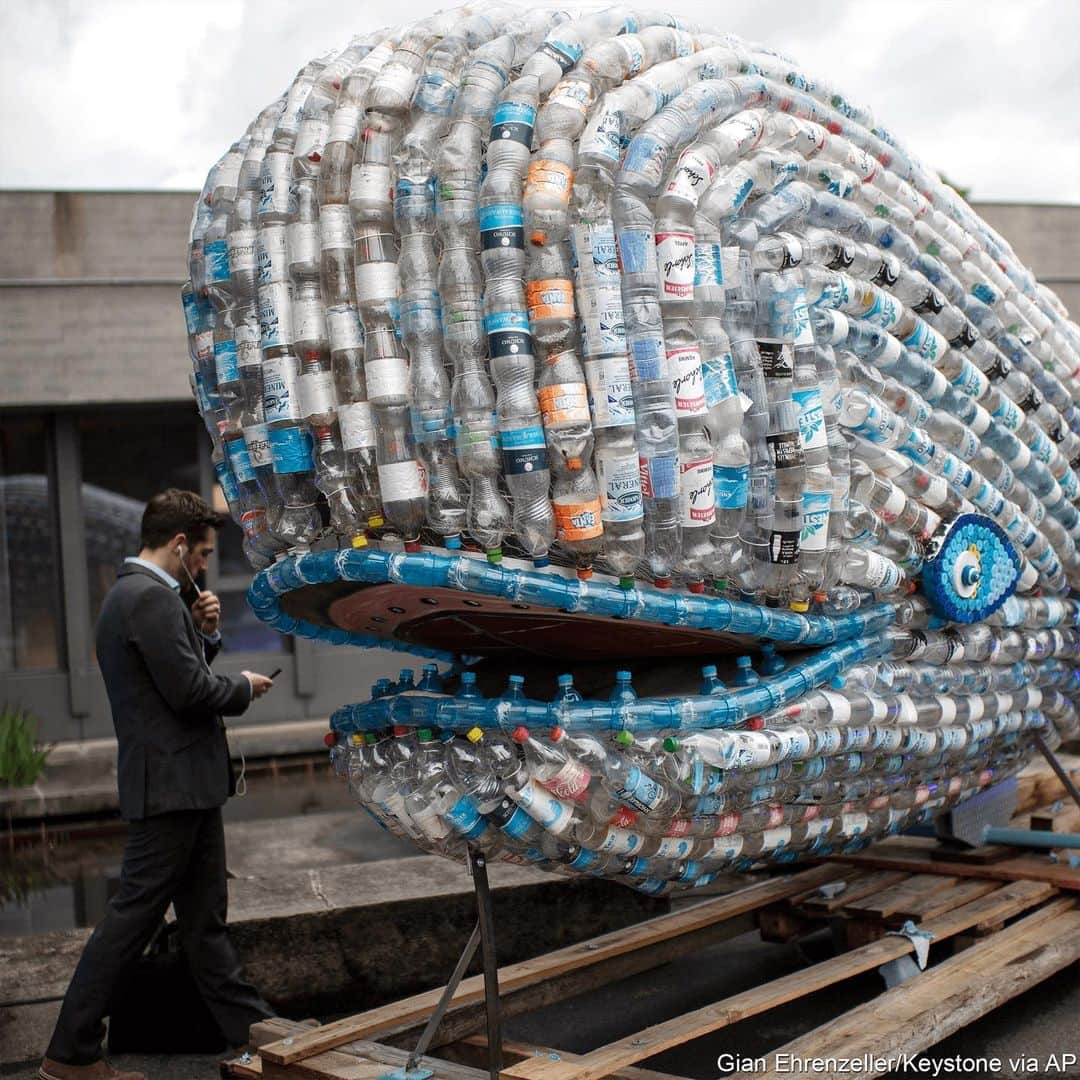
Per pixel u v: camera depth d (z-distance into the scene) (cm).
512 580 272
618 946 353
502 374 264
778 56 360
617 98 280
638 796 286
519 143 269
